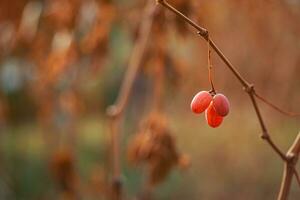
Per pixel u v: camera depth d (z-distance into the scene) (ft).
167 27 5.65
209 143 8.58
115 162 5.54
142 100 9.08
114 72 8.86
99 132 13.64
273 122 7.24
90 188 6.84
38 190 11.30
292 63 6.47
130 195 9.64
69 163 6.47
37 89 7.36
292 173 4.37
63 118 7.35
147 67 5.84
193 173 9.80
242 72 6.61
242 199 9.34
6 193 10.27
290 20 6.10
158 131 5.50
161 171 5.47
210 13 5.95
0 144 9.66
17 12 6.79
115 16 6.10
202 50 6.35
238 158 8.80
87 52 6.19
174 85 6.02
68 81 6.80
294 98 6.74
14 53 7.17
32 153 12.17
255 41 6.29
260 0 5.90
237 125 7.88
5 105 8.39
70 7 6.33
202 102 4.03
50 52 6.81
